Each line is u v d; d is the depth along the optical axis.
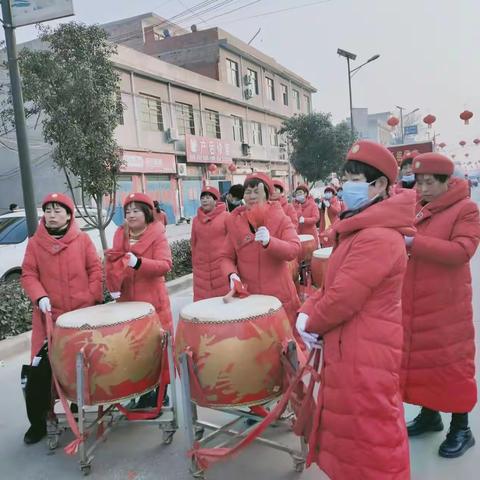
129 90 18.62
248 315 2.55
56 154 7.51
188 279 8.38
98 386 2.76
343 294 1.98
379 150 2.10
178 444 3.17
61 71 7.09
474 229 2.69
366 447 1.99
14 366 4.71
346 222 2.07
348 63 23.16
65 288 3.34
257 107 28.55
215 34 25.70
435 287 2.74
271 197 3.65
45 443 3.29
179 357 2.59
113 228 9.01
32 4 6.31
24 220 8.14
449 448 2.83
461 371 2.77
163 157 20.23
